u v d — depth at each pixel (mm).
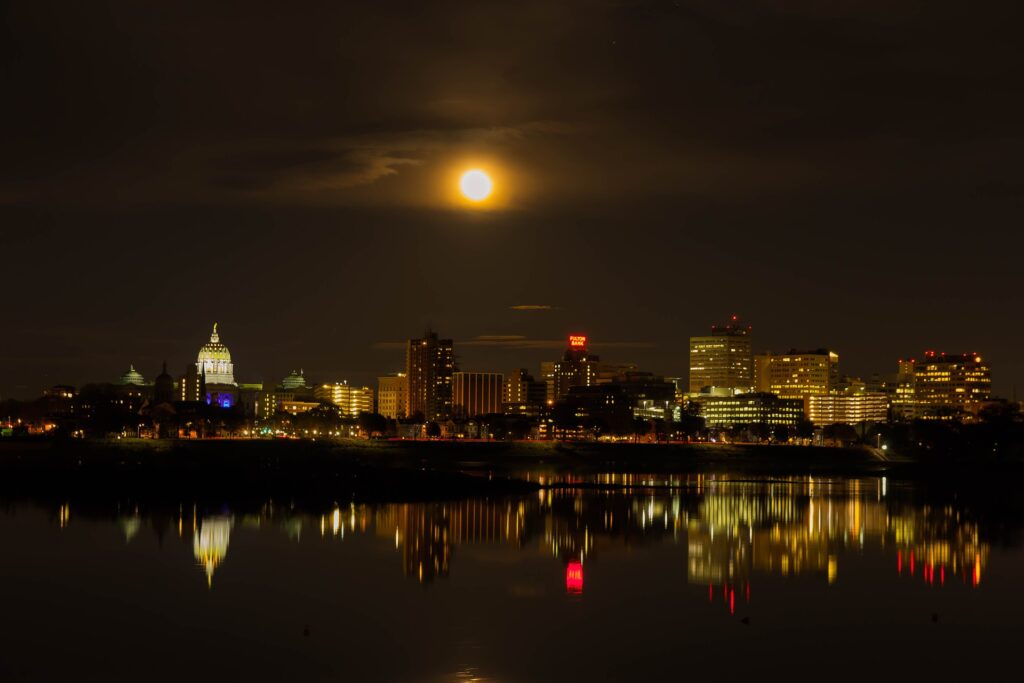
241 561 147125
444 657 99375
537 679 93500
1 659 98312
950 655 101250
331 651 101188
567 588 129875
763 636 107250
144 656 99375
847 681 93500
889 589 130375
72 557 149500
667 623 112062
